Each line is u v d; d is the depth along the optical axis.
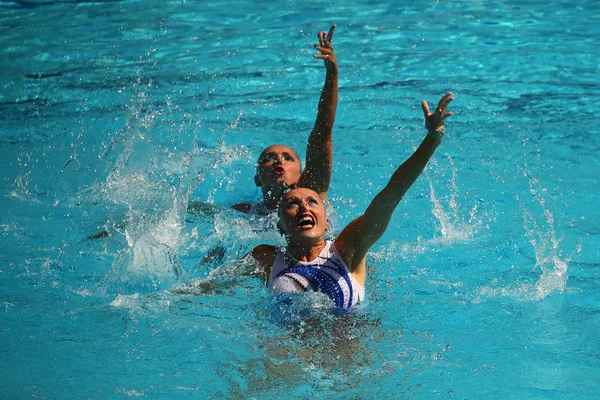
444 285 9.09
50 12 23.94
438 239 10.53
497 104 16.02
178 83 17.52
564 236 10.34
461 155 13.59
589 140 14.08
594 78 17.39
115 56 19.41
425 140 7.87
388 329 7.95
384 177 12.76
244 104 16.34
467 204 11.64
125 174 12.96
